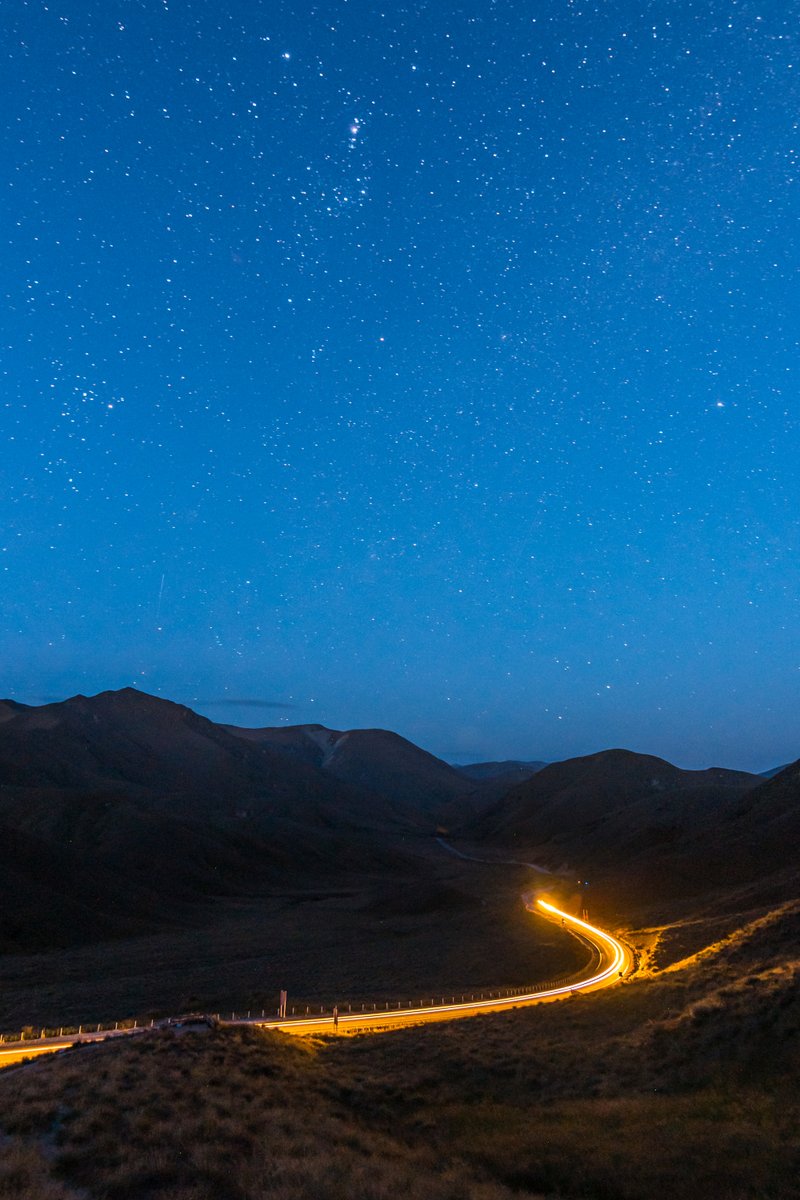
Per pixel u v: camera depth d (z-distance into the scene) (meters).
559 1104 18.39
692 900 78.88
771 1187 12.01
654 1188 12.84
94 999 52.81
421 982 56.75
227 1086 18.03
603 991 32.84
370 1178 12.52
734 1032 19.86
